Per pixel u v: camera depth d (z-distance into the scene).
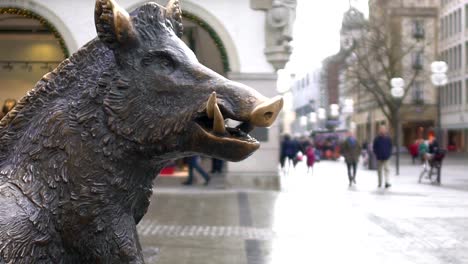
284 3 12.81
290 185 15.55
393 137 35.41
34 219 1.84
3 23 14.91
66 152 1.91
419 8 46.62
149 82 1.94
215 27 12.95
